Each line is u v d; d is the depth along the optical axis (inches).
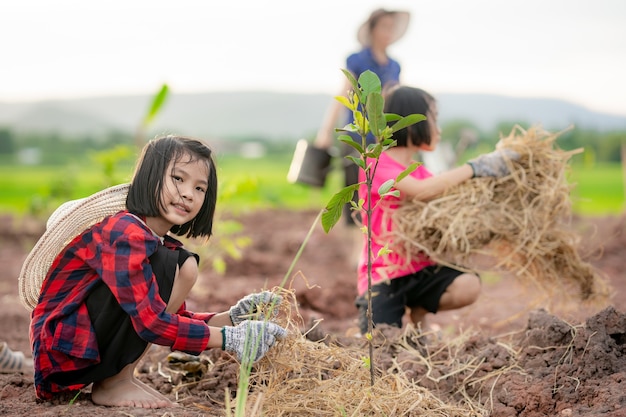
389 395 109.5
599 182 584.4
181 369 126.6
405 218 149.6
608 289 162.1
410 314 163.2
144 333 103.2
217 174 117.0
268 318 110.7
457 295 149.8
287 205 509.4
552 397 112.3
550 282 158.4
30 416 104.8
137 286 103.4
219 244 233.5
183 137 113.7
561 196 155.7
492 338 137.5
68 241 111.3
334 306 207.9
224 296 205.8
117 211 112.7
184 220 111.0
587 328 120.6
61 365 106.4
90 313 106.7
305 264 284.2
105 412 105.7
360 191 153.8
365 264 154.9
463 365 126.5
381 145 102.9
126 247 104.7
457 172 150.8
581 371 115.0
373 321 152.3
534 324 131.0
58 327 105.8
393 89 153.6
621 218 354.0
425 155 247.4
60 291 109.2
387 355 128.5
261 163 699.4
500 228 151.1
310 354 115.1
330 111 243.6
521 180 154.4
